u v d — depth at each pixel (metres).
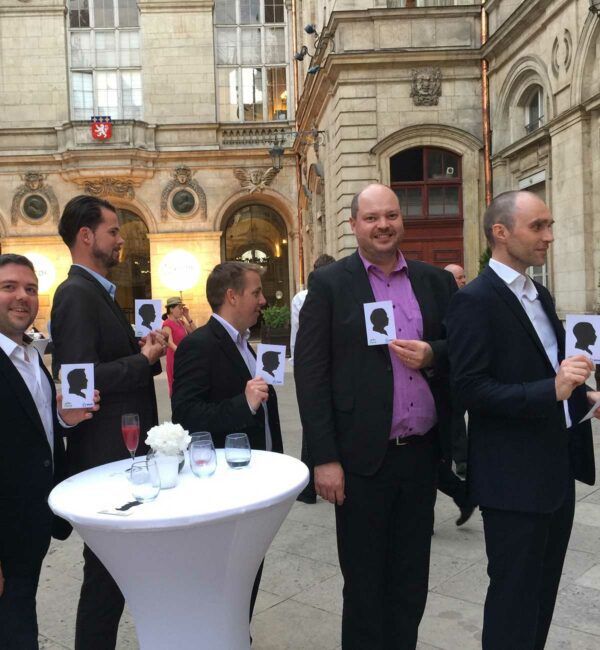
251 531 2.24
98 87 22.80
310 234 19.97
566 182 11.09
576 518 4.72
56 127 22.02
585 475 2.66
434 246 14.46
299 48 21.66
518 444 2.45
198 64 22.45
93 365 2.67
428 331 2.83
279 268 24.84
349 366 2.73
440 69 13.97
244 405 2.87
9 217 22.03
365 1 14.05
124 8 22.83
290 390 11.78
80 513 2.12
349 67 13.82
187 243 22.39
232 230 24.59
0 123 22.06
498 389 2.36
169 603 2.25
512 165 13.36
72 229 3.07
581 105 10.41
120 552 2.15
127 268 24.11
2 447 2.48
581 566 3.94
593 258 10.53
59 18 22.25
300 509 5.27
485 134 13.89
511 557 2.44
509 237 2.51
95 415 2.98
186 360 3.08
